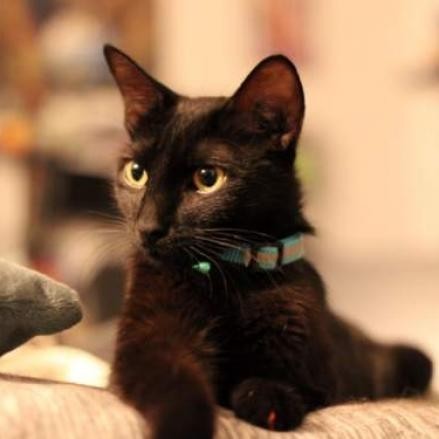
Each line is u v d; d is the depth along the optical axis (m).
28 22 1.56
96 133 1.37
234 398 0.54
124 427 0.47
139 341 0.56
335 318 0.69
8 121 1.46
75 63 1.55
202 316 0.59
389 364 0.75
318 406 0.58
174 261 0.60
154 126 0.62
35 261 1.29
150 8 1.66
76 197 1.35
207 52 1.77
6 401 0.46
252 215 0.60
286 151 0.62
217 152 0.60
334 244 1.95
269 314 0.59
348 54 1.93
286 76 0.61
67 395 0.48
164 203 0.59
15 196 1.57
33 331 0.51
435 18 1.83
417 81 1.88
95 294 1.10
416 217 1.94
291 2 1.85
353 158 1.96
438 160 1.89
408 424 0.54
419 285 1.74
